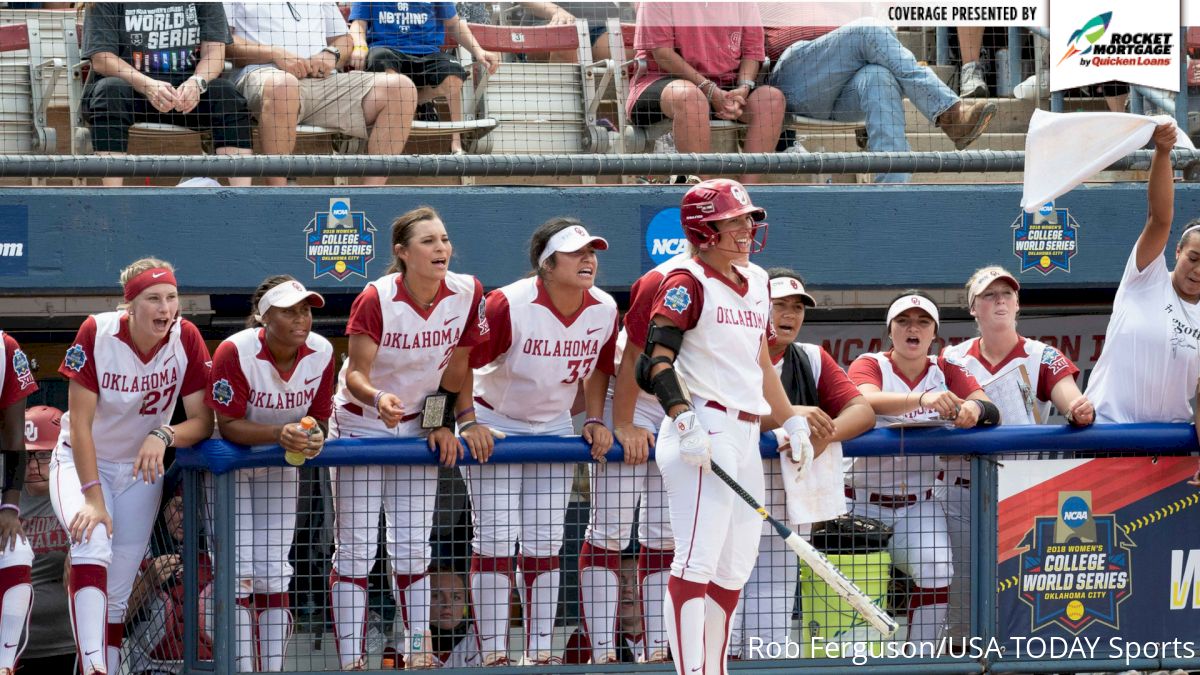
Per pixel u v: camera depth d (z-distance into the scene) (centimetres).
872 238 2508
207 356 1875
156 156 2306
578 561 1819
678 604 1594
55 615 2092
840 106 2661
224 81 2489
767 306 1666
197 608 1750
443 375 1775
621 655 1870
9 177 2306
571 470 1811
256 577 1767
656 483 1808
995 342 2000
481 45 2692
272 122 2480
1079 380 2884
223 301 2830
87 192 2330
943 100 2594
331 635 1820
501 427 1864
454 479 1780
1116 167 2586
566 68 2773
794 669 1800
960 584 1844
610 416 1964
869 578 1833
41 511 2109
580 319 1797
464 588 1842
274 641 1767
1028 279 2550
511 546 1780
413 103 2572
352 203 2394
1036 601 1806
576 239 1736
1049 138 1844
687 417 1531
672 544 1811
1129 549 1822
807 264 2497
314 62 2548
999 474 1803
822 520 1747
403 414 1839
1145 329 1891
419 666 1769
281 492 1773
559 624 1869
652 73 2614
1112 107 2761
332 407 1853
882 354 2028
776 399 1703
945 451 1795
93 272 2334
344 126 2564
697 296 1596
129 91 2434
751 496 1566
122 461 1856
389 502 1780
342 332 2858
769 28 2650
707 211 1589
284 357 1764
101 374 1783
